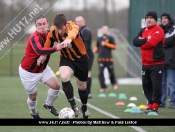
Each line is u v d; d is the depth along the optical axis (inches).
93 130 686.5
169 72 1045.2
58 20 711.1
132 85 1879.9
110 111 949.2
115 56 2345.0
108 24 2861.7
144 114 902.4
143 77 925.2
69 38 699.4
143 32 909.8
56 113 791.7
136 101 1223.5
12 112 902.4
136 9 1841.8
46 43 739.4
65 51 746.2
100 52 1569.9
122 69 2320.4
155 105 904.9
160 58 898.1
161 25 1042.7
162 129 700.0
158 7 1801.2
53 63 2442.2
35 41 726.5
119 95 1349.7
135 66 1919.3
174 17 1776.6
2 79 2073.1
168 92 1309.1
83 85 778.8
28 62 745.6
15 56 2514.8
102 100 1232.8
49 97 781.3
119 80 1953.7
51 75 769.6
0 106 1016.2
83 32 1213.7
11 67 2304.4
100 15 2839.6
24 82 756.6
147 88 928.3
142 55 915.4
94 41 2839.6
